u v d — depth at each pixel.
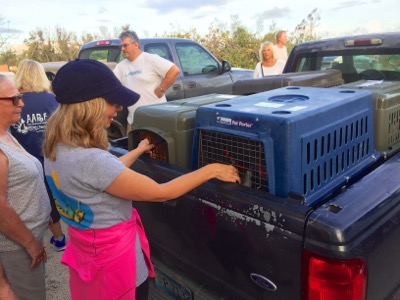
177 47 5.90
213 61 6.44
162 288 2.11
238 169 1.75
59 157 1.48
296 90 2.20
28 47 17.39
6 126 2.12
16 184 1.94
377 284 1.48
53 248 3.67
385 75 3.10
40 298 2.13
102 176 1.42
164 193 1.50
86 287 1.59
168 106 2.31
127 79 4.50
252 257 1.57
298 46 3.61
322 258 1.32
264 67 5.08
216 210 1.68
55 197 1.62
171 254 2.01
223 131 1.74
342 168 1.85
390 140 2.20
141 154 2.21
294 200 1.50
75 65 1.42
